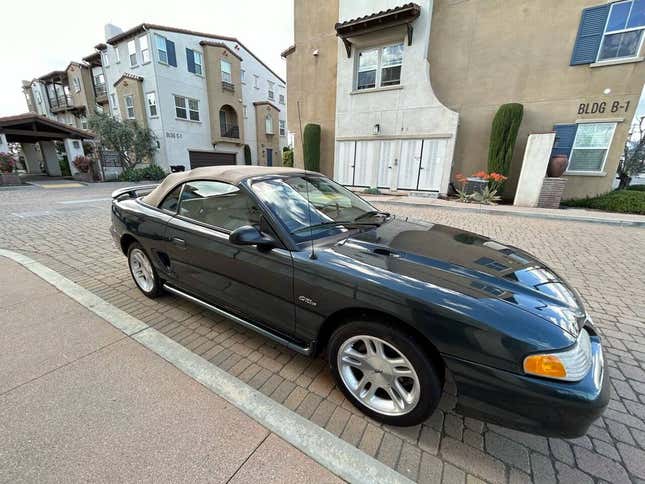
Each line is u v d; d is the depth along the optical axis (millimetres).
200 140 20984
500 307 1488
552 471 1488
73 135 17719
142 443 1589
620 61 7953
